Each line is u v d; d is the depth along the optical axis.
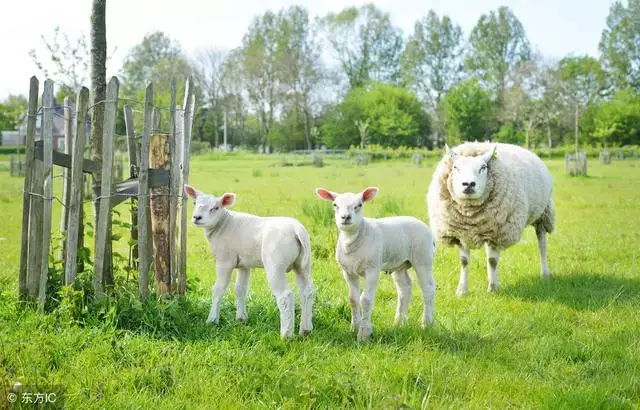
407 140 83.69
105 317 5.95
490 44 89.56
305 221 14.03
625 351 5.93
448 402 4.77
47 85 6.16
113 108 6.17
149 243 7.24
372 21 92.94
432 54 92.69
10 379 4.61
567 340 6.22
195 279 7.72
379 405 4.31
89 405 4.45
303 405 4.56
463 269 8.85
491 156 8.91
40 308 6.23
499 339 6.26
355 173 36.41
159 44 87.38
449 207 9.00
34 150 6.46
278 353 5.69
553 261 10.66
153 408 4.47
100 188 6.64
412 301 8.01
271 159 57.97
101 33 6.77
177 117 6.94
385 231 6.45
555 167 41.38
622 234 13.33
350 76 93.62
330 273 9.23
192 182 28.66
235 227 6.48
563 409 4.60
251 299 7.36
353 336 6.31
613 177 31.20
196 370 5.10
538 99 78.25
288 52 83.19
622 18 84.44
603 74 83.44
